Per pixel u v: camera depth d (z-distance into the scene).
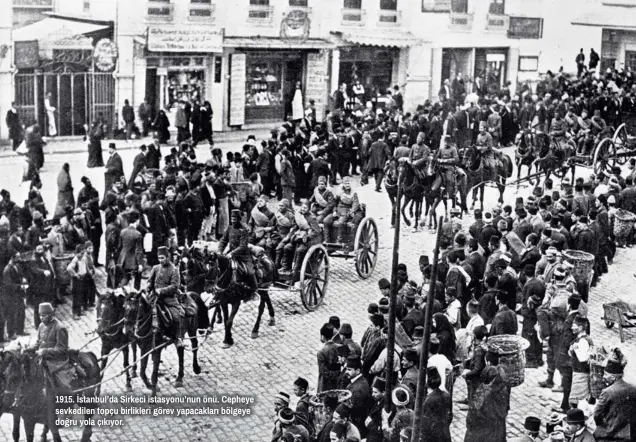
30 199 21.33
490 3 44.00
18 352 13.38
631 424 12.19
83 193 21.95
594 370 14.28
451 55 43.72
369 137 30.77
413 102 43.06
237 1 37.62
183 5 35.69
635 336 18.84
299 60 40.38
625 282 22.44
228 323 17.67
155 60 35.72
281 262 19.48
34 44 32.50
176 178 23.33
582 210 22.36
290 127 30.31
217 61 37.19
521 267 18.80
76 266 18.83
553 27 45.72
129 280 19.62
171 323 15.36
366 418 12.81
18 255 17.56
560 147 28.80
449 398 12.37
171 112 36.28
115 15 34.25
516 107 36.78
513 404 15.60
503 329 15.46
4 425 14.95
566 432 12.12
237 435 14.30
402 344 14.19
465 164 26.44
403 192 24.73
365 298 20.55
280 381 16.31
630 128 34.25
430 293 10.54
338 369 13.81
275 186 28.31
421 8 42.34
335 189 29.75
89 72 34.16
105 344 15.32
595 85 39.03
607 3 45.44
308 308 19.52
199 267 17.47
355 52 41.66
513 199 29.23
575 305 15.05
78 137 34.44
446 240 20.23
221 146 34.88
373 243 22.75
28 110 33.19
